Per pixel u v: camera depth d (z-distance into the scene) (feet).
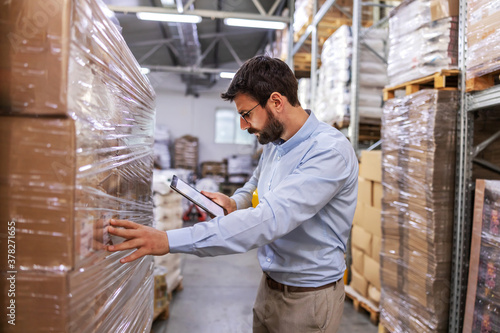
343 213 3.80
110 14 2.64
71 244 1.81
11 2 1.74
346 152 3.54
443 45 6.43
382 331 7.92
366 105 10.69
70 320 1.84
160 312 9.07
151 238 2.61
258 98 3.52
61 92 1.75
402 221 7.21
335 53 11.02
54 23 1.74
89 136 2.02
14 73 1.75
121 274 2.73
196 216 25.52
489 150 6.63
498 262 5.15
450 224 6.33
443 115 6.23
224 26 25.13
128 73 2.90
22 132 1.79
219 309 10.11
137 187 3.29
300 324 3.86
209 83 34.37
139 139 3.34
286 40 18.02
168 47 28.48
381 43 10.72
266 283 4.33
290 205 3.12
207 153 35.29
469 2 5.76
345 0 13.70
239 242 2.94
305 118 3.89
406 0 7.14
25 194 1.80
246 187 4.93
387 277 7.73
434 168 6.26
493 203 5.32
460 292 6.13
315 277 3.83
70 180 1.80
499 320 5.08
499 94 5.39
